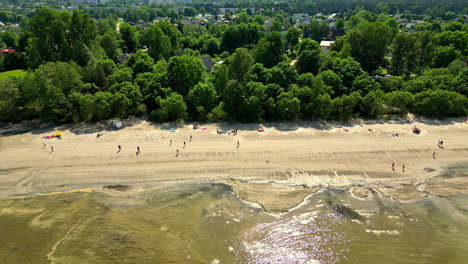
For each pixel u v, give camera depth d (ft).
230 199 150.51
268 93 229.66
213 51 480.64
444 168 174.60
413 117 233.35
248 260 117.91
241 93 222.69
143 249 123.03
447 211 143.23
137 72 266.77
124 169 171.94
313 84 225.97
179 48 422.00
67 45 277.44
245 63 236.02
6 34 488.02
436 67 299.17
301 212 142.20
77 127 216.33
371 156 184.34
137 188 159.63
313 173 170.19
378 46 295.28
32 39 270.67
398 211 143.33
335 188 159.53
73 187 160.35
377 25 292.81
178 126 217.15
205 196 152.87
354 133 209.15
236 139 200.34
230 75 242.17
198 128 214.90
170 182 163.84
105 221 137.39
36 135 205.57
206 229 132.57
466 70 247.50
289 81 244.01
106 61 259.19
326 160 180.34
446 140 201.05
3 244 126.11
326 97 218.79
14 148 189.88
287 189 158.61
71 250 122.93
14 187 159.53
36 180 164.14
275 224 135.03
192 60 249.34
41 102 219.00
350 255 120.26
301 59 281.74
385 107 234.58
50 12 267.39
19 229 133.49
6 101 216.95
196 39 489.67
